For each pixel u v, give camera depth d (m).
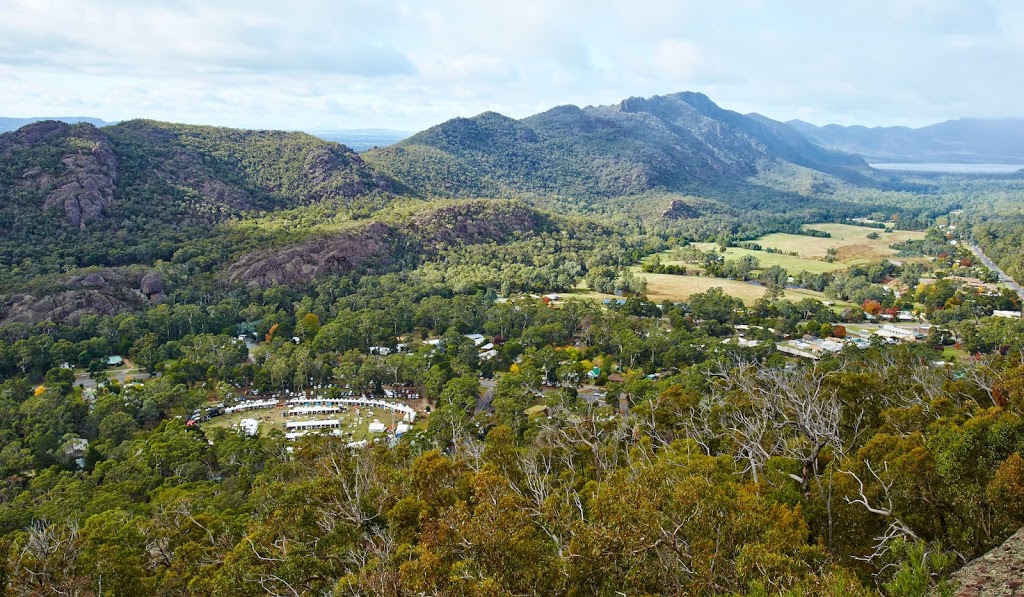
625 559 21.62
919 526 25.78
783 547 22.19
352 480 37.66
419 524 31.80
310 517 32.09
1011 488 22.19
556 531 26.47
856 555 25.83
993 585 15.78
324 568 28.09
